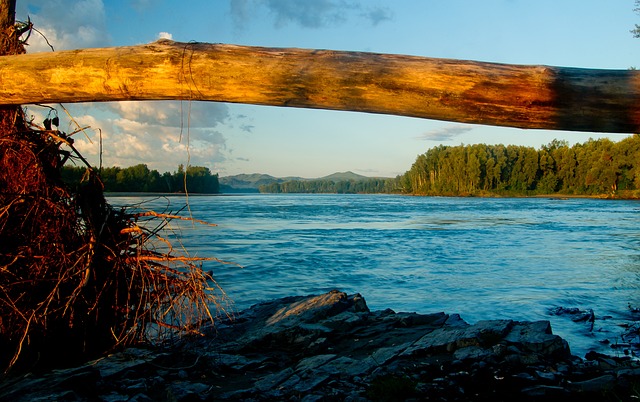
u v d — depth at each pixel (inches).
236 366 207.9
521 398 175.8
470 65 80.4
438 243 876.6
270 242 876.6
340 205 2763.3
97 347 176.2
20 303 153.5
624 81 72.3
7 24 142.6
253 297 436.5
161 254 174.4
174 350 212.2
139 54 95.3
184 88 93.7
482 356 213.6
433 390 180.1
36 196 150.4
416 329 265.6
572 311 372.2
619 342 290.2
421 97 81.3
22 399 136.1
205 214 1667.1
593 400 173.3
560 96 74.5
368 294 453.4
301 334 251.9
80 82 99.9
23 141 148.6
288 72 87.0
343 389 183.6
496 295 445.1
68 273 157.0
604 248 803.4
